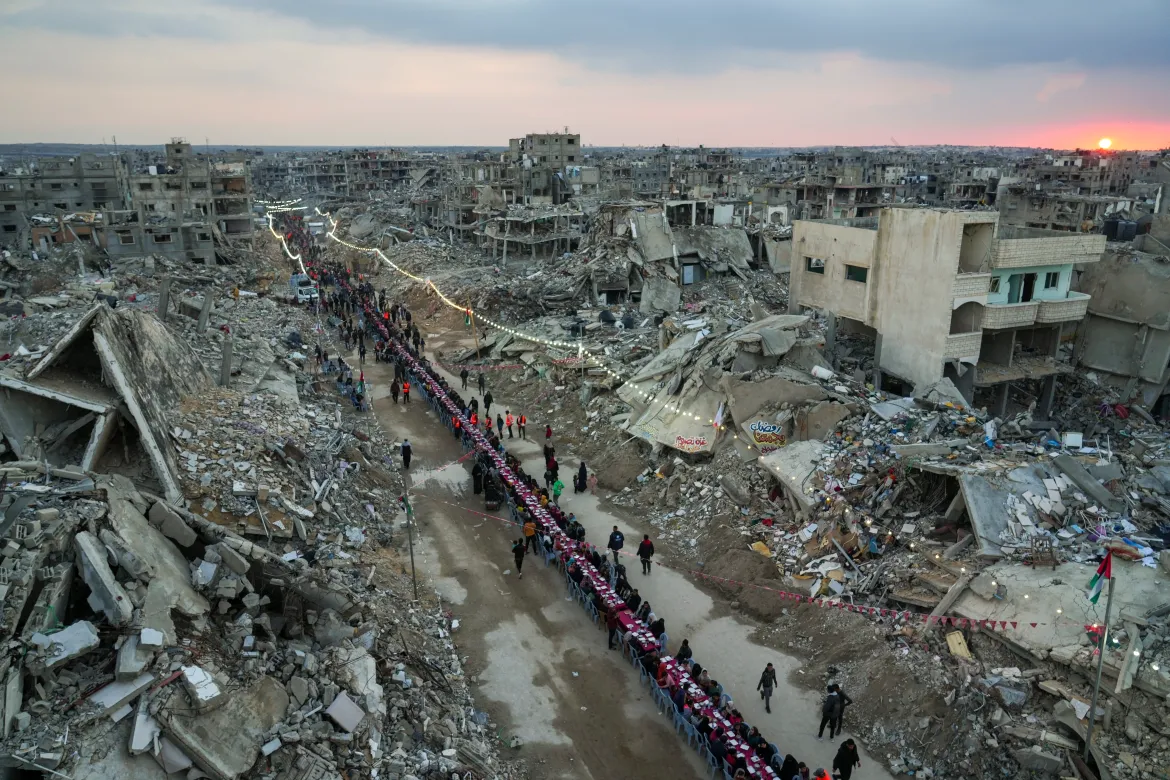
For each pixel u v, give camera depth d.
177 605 14.85
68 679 12.93
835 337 39.31
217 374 33.47
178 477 22.25
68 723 12.21
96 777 11.80
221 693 13.51
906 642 19.61
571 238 76.56
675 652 21.25
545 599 23.86
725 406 30.81
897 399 30.67
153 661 13.55
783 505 26.75
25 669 12.68
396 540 26.95
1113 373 38.19
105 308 24.30
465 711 18.25
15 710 12.18
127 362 23.94
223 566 16.80
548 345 46.53
